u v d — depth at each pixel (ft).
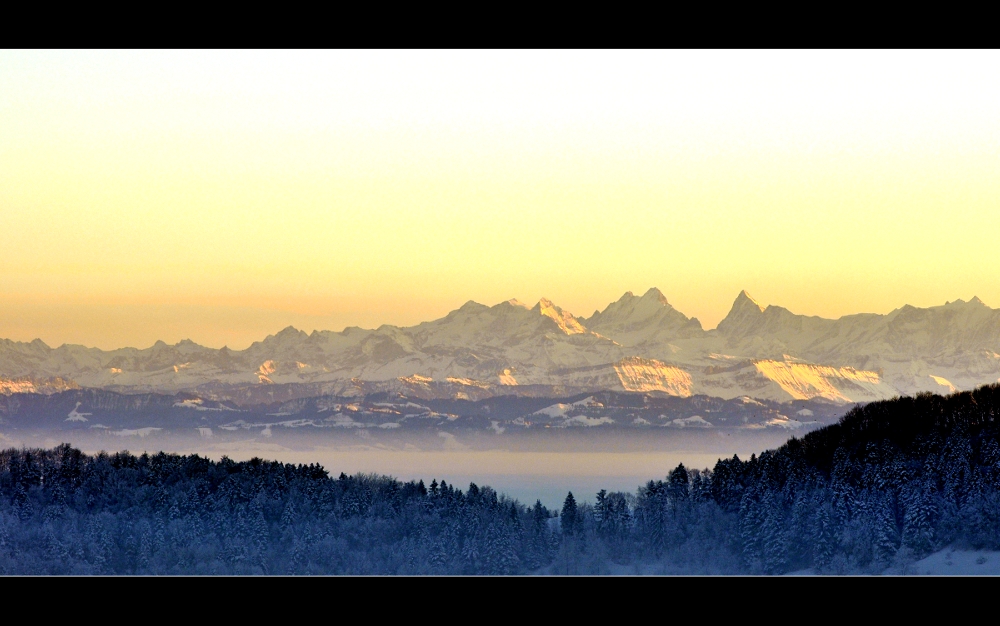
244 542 460.55
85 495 476.54
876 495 419.95
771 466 491.72
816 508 432.25
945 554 390.42
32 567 427.33
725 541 457.68
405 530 490.08
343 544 472.03
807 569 418.72
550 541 488.44
